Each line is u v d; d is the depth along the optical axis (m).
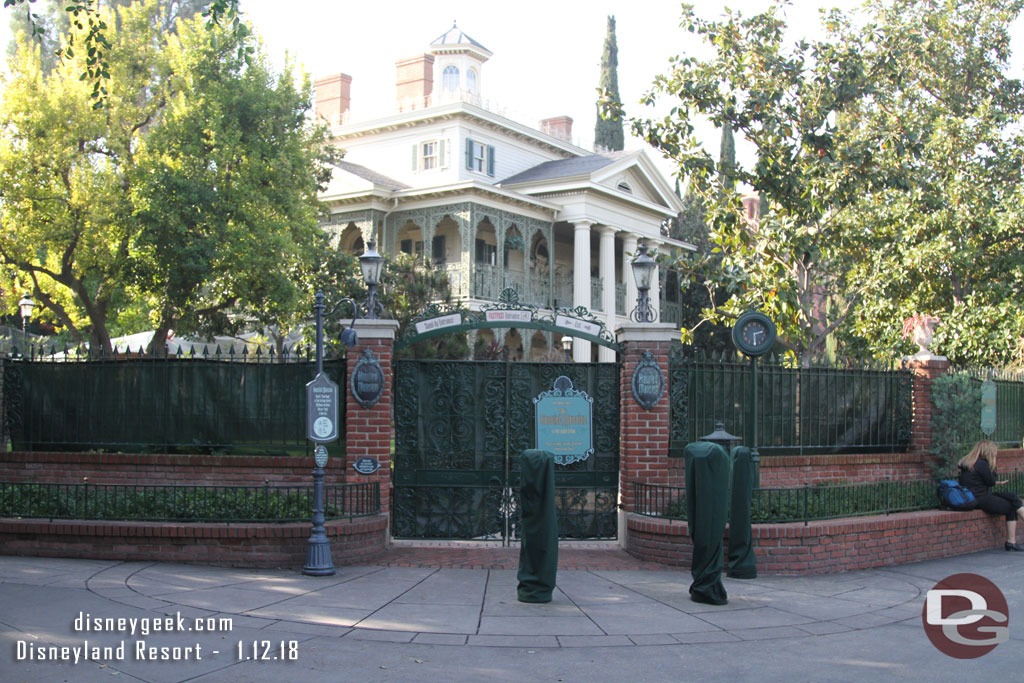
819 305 26.38
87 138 23.16
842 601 9.02
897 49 17.72
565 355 27.67
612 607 8.53
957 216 19.70
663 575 10.05
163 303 24.92
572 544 11.63
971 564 11.23
